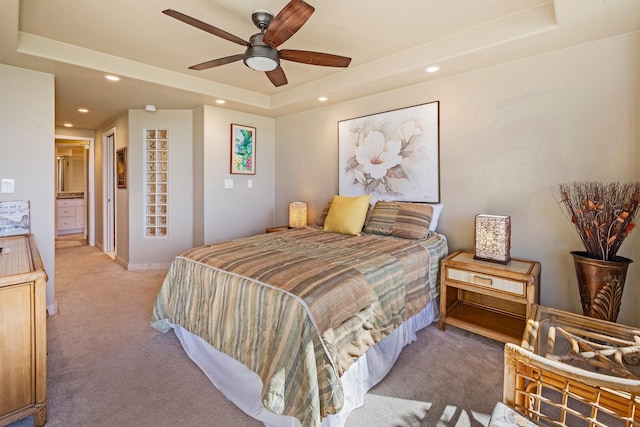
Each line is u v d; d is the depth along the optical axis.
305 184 4.31
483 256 2.46
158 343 2.35
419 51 2.67
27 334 1.48
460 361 2.10
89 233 6.07
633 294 2.10
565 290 2.39
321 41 2.59
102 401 1.71
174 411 1.64
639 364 1.32
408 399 1.73
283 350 1.45
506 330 2.31
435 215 2.95
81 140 6.05
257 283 1.71
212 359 1.94
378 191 3.49
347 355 1.55
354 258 2.10
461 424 1.55
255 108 4.10
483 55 2.45
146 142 4.31
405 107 3.23
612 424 1.54
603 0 1.73
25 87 2.70
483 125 2.73
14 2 1.77
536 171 2.48
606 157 2.19
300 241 2.66
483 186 2.76
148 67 3.04
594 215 1.96
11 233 2.64
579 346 1.44
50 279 2.85
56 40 2.51
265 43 1.96
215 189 4.14
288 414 1.39
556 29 2.04
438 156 3.02
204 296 2.01
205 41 2.55
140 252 4.37
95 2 2.01
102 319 2.76
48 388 1.81
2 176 2.62
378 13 2.16
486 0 2.01
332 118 3.92
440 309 2.53
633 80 2.09
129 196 4.32
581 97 2.27
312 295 1.52
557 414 1.64
